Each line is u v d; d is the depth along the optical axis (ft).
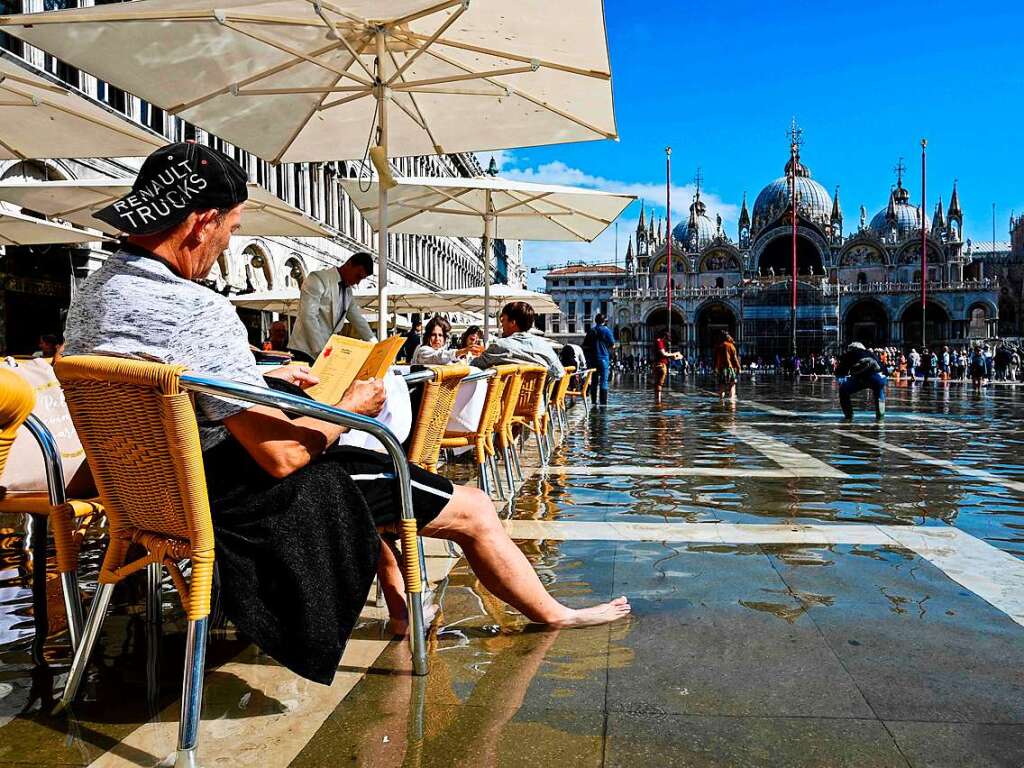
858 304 374.84
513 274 357.00
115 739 7.68
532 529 16.83
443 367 12.09
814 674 9.07
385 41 21.30
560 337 428.15
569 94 22.17
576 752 7.25
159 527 7.63
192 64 20.80
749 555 14.57
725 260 394.52
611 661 9.49
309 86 23.24
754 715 8.02
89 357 6.93
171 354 7.36
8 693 8.79
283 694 8.63
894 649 9.86
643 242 426.92
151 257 7.67
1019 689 8.66
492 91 22.77
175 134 67.82
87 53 19.66
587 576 13.24
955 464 27.17
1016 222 431.02
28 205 32.17
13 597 12.72
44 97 20.80
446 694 8.57
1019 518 17.89
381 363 9.05
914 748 7.34
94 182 29.89
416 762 7.09
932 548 15.05
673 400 73.67
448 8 18.78
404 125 26.23
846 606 11.56
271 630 7.68
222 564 7.70
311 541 7.87
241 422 7.53
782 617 11.09
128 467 7.48
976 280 356.18
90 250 57.06
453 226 43.34
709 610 11.42
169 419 6.89
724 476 24.36
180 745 6.89
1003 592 12.22
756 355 359.25
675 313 386.32
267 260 86.12
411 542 9.05
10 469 11.69
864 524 17.26
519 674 9.09
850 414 48.37
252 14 18.31
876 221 428.56
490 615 11.28
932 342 360.28
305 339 25.59
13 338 53.42
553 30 17.79
